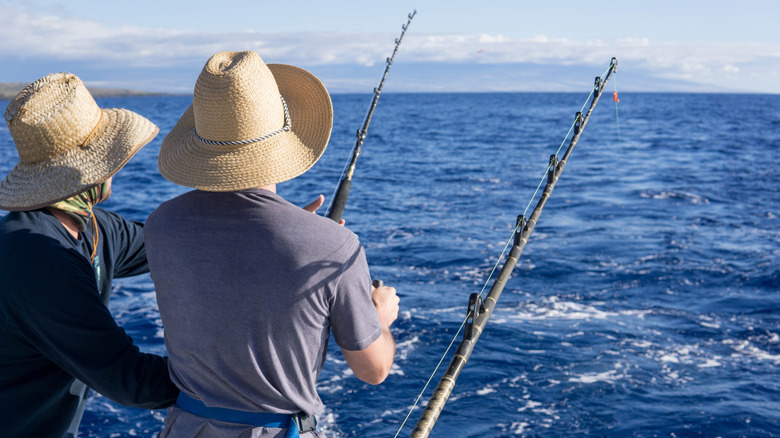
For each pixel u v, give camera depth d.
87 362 1.44
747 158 27.38
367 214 14.80
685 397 6.05
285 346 1.31
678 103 115.12
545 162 26.09
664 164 25.08
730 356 6.95
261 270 1.29
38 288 1.42
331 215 2.02
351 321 1.34
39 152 1.56
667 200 16.64
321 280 1.29
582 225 13.46
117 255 1.80
